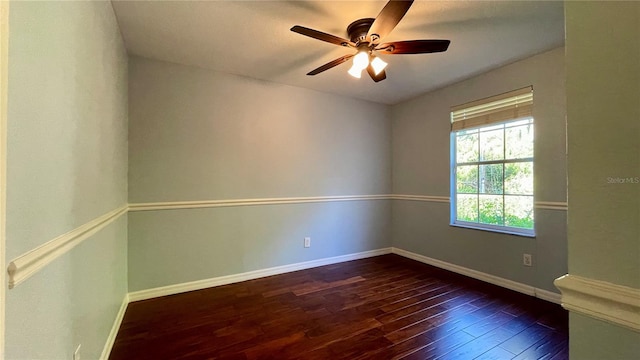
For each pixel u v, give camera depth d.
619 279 0.55
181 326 2.17
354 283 3.09
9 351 0.72
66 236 1.08
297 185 3.59
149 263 2.74
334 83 3.47
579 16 0.61
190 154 2.93
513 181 2.96
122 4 1.90
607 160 0.56
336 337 2.01
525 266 2.80
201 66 2.95
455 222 3.55
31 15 0.84
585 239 0.60
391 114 4.41
